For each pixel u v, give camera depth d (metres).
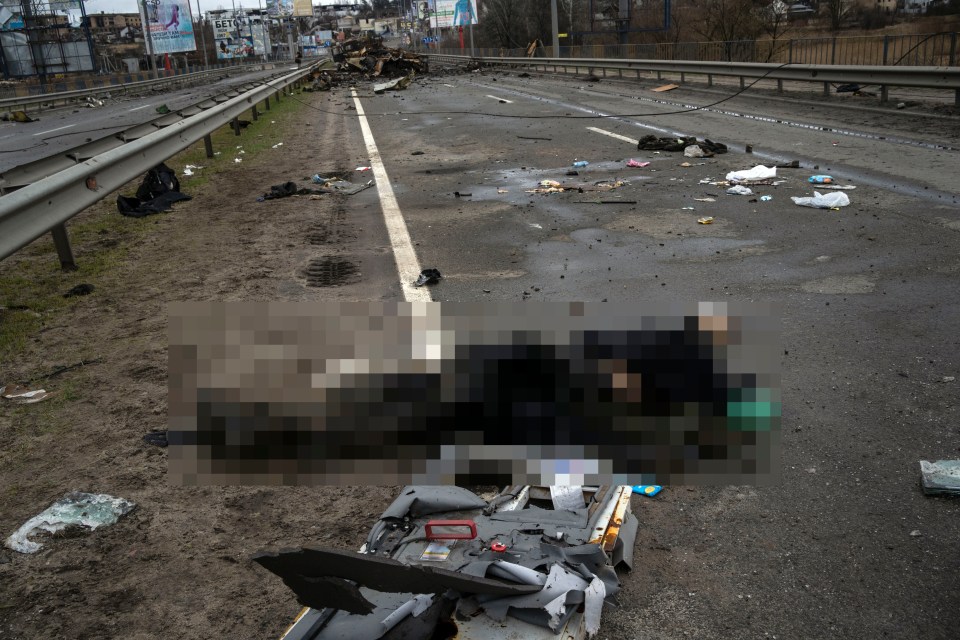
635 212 8.28
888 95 17.73
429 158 13.12
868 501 3.11
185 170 12.93
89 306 6.07
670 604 2.60
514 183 10.35
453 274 6.39
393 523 2.73
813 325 4.88
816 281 5.72
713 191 9.10
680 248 6.83
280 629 2.59
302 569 2.03
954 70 14.41
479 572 2.31
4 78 76.25
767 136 13.30
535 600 2.18
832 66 18.14
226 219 9.11
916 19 31.78
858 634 2.43
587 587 2.25
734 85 24.22
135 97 45.81
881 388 4.00
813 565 2.77
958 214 7.31
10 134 24.98
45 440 3.96
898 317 4.92
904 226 7.04
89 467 3.68
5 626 2.65
